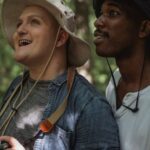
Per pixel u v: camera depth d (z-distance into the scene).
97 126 3.05
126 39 3.15
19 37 3.22
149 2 3.10
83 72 7.08
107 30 3.16
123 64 3.22
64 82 3.21
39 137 3.08
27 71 3.39
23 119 3.19
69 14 3.25
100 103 3.12
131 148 3.06
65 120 3.09
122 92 3.31
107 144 3.04
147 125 3.03
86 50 3.32
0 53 9.06
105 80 9.05
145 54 3.18
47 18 3.21
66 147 3.05
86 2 6.89
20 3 3.36
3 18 3.48
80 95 3.13
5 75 9.25
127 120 3.13
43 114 3.15
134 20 3.14
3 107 3.42
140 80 3.19
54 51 3.24
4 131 3.23
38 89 3.23
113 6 3.15
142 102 3.11
